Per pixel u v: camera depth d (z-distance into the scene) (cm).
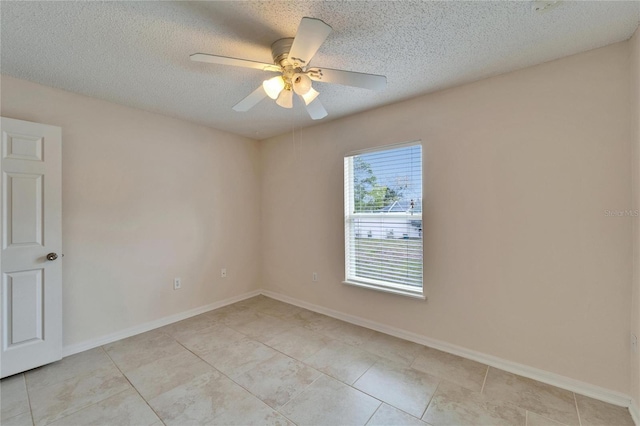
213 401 180
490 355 219
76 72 207
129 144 275
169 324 300
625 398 172
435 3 139
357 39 169
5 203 203
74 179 243
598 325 180
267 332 279
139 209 283
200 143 334
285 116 302
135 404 177
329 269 323
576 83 185
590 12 145
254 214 397
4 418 165
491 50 180
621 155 172
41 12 144
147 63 196
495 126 214
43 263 218
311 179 339
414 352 239
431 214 246
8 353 203
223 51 182
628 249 171
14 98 215
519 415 166
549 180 195
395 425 160
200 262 334
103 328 258
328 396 184
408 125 258
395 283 274
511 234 209
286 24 155
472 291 227
